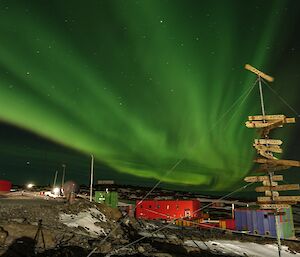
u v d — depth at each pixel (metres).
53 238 20.23
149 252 22.92
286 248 33.91
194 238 32.94
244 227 40.12
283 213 12.75
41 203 33.47
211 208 85.62
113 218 35.66
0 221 20.31
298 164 12.27
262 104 13.54
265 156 12.71
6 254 15.67
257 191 12.84
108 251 20.94
